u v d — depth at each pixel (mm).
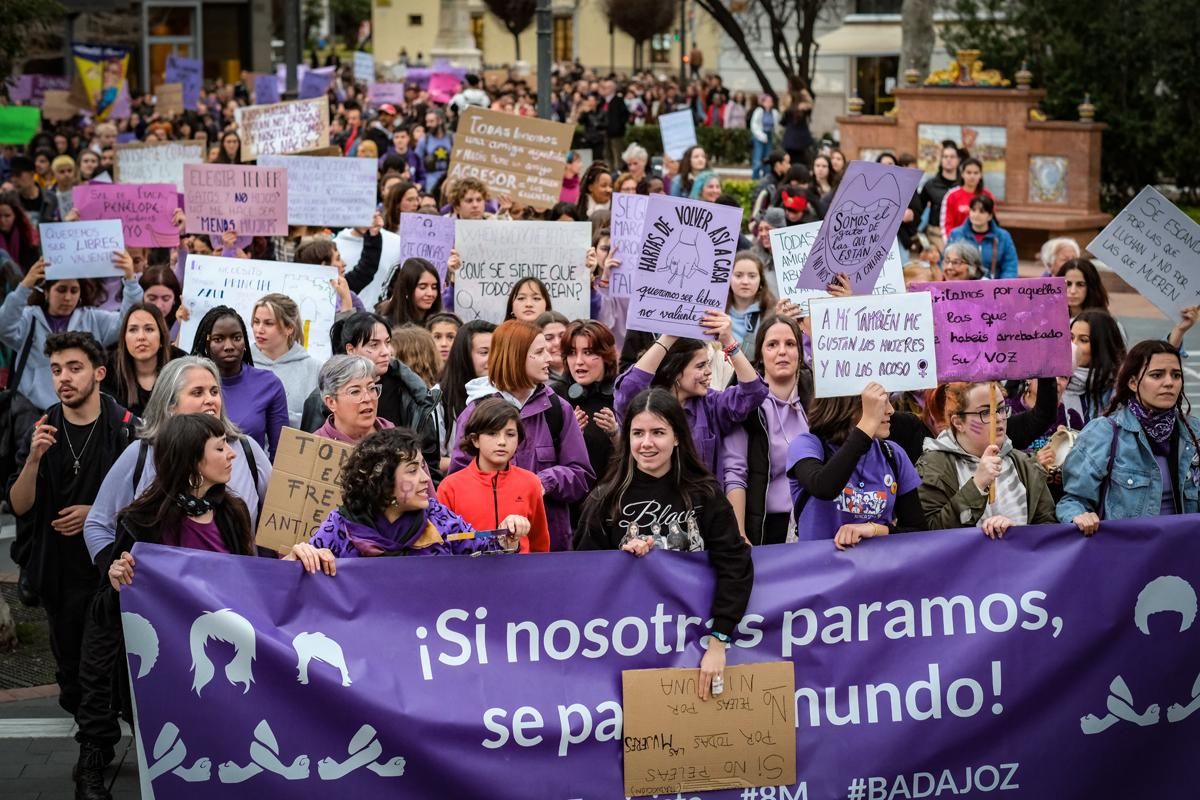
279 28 66000
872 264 8148
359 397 6949
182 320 9836
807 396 7637
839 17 45500
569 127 13938
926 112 24656
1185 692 6383
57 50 40219
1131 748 6359
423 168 23844
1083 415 8539
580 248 11039
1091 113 23672
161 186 12281
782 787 6082
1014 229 24078
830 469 6207
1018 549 6262
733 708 6035
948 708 6180
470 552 6035
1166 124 25719
